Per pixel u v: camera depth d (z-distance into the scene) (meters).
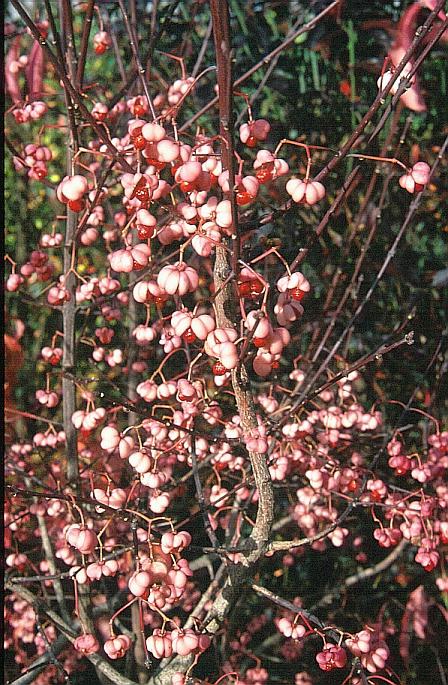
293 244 0.66
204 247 0.36
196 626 0.41
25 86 0.54
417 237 0.70
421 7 0.46
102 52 0.53
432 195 0.69
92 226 0.53
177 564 0.39
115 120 0.55
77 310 0.52
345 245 0.67
